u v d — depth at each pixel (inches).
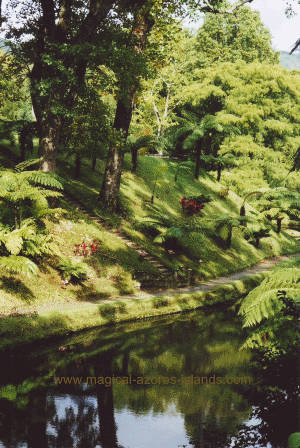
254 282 1106.7
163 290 946.1
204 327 770.2
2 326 604.1
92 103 981.8
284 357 337.1
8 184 767.1
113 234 1015.6
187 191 1509.6
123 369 550.6
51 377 516.4
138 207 1236.5
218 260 1221.1
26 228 729.0
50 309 703.7
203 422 391.9
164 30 1019.3
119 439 363.6
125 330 728.3
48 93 859.4
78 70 880.9
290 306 323.9
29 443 357.1
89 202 1093.8
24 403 442.3
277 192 1726.1
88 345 641.0
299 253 1674.5
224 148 2020.2
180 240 1192.8
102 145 1063.6
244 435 342.0
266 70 2000.5
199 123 1691.7
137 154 1551.4
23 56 941.2
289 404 328.8
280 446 307.4
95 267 874.1
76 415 412.8
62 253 844.0
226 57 2272.4
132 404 439.8
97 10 852.6
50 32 896.3
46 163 890.7
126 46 974.4
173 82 2191.2
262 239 1584.6
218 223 1289.4
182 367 558.6
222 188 1674.5
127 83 916.0
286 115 2118.6
